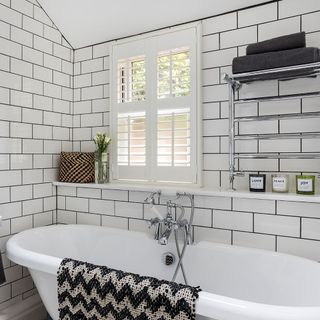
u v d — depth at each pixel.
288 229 1.64
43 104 2.24
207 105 1.97
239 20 1.88
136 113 2.21
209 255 1.72
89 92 2.43
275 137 1.69
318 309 0.99
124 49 2.25
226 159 1.91
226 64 1.92
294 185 1.72
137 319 1.19
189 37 2.01
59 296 1.41
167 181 2.08
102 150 2.22
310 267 1.41
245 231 1.75
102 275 1.30
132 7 2.06
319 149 1.66
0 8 1.95
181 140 2.04
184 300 1.10
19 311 2.00
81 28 2.32
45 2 2.19
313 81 1.69
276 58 1.53
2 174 1.97
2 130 1.97
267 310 0.98
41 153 2.24
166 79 2.09
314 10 1.69
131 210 2.11
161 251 1.85
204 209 1.87
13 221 2.04
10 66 2.01
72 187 2.33
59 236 2.10
